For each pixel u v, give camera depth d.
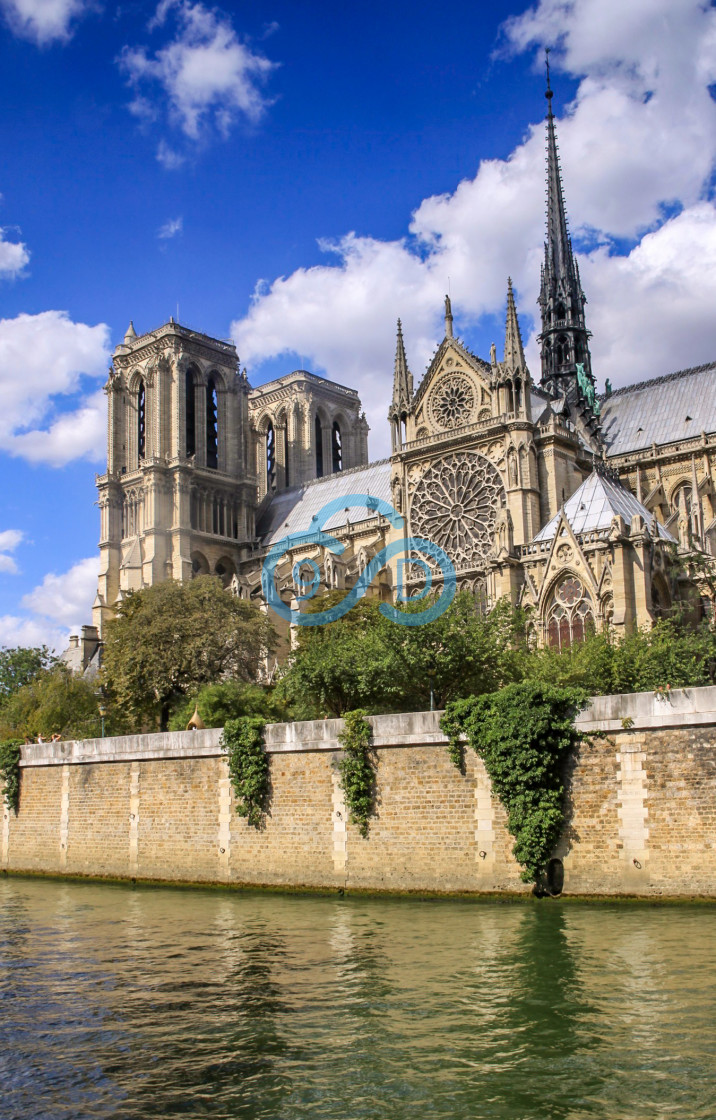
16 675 116.06
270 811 49.41
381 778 45.72
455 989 29.25
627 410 118.88
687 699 38.50
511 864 41.62
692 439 107.56
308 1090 22.62
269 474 175.75
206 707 74.44
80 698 92.38
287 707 76.31
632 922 35.84
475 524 103.12
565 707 41.44
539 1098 21.70
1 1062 25.00
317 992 29.81
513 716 41.53
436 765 44.12
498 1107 21.39
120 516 149.38
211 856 51.75
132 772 56.84
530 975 30.09
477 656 61.25
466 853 42.78
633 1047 24.06
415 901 43.31
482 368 105.69
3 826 65.56
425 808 44.22
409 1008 27.78
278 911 43.16
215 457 158.62
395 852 44.81
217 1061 24.56
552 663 60.50
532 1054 23.98
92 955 36.50
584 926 35.69
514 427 99.81
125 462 151.50
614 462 110.50
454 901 42.53
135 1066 24.45
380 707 62.22
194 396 153.75
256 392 176.62
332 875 46.66
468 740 43.12
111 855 57.41
